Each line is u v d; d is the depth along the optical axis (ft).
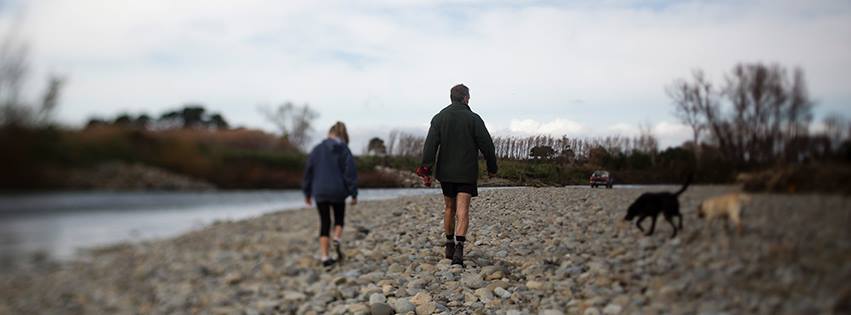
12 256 11.38
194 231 23.17
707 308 7.36
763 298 7.01
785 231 7.47
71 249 12.49
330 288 16.20
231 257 21.53
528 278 11.44
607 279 9.32
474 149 12.32
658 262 8.63
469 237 13.42
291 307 15.25
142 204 9.94
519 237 12.42
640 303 8.26
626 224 9.88
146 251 18.10
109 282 14.90
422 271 14.55
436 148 12.37
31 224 10.12
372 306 12.87
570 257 10.51
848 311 6.49
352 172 19.12
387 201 24.17
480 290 11.84
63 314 12.98
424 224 16.98
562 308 9.53
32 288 12.26
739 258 7.62
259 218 29.35
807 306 6.64
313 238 25.55
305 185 19.13
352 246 21.44
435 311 11.86
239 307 15.66
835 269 6.90
